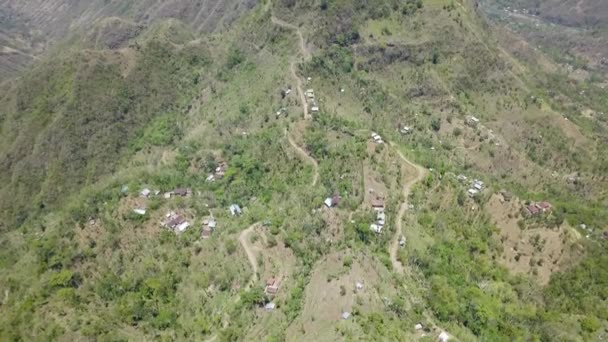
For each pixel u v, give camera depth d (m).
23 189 178.50
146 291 109.94
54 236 129.88
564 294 117.88
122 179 156.38
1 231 170.25
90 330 97.94
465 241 127.88
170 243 124.12
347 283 104.88
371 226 123.00
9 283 119.06
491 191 143.25
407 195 137.50
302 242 116.69
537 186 168.12
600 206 157.88
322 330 95.88
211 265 117.06
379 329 94.25
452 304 104.38
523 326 106.31
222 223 131.00
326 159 147.00
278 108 176.50
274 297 105.56
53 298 107.88
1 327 102.00
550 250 128.00
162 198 142.25
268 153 156.25
